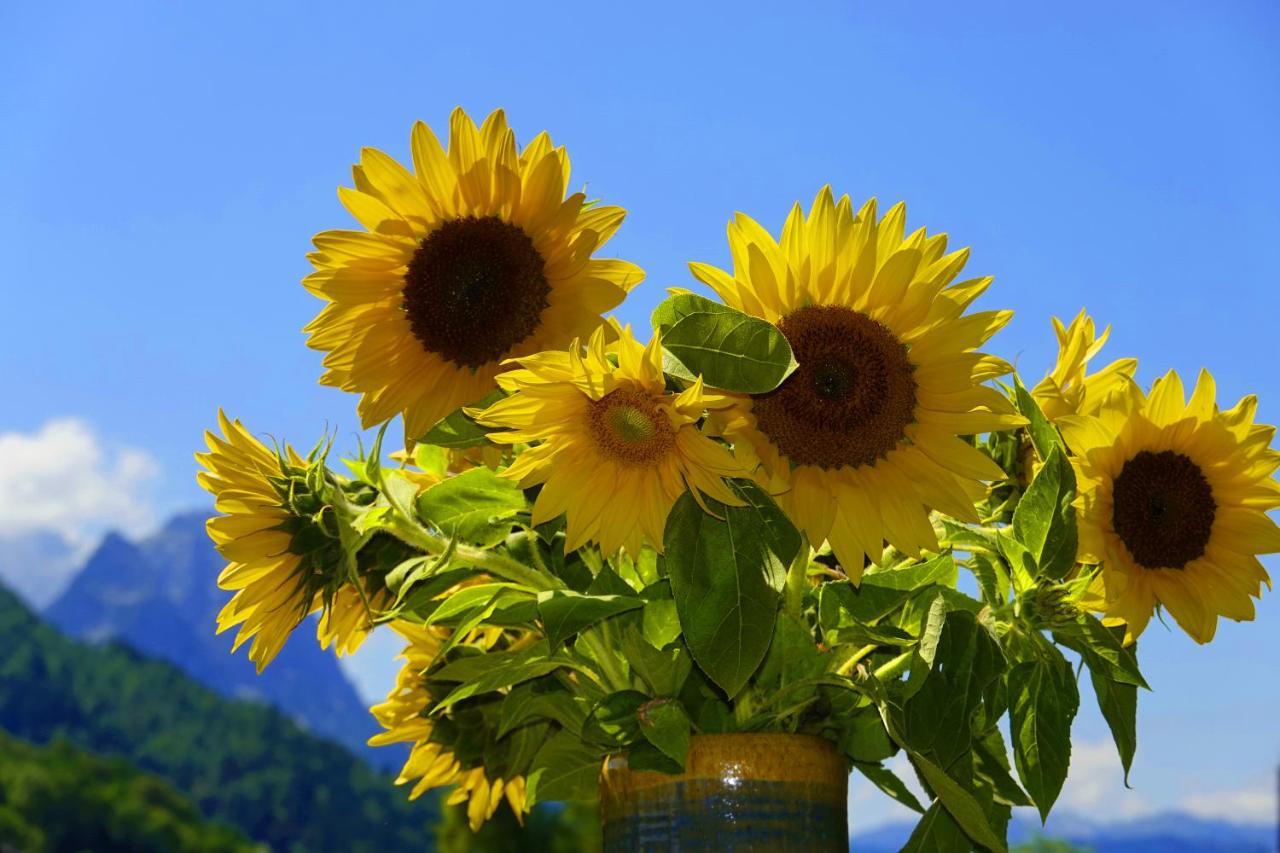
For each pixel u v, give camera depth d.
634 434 1.90
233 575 2.16
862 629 2.02
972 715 1.95
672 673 2.04
